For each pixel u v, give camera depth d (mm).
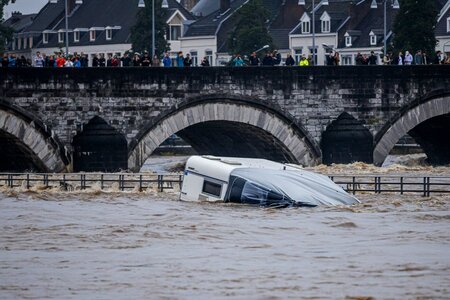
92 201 112375
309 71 165250
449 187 133250
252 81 162625
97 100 154875
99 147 154125
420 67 169875
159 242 86125
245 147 177375
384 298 67375
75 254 80875
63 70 153375
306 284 71312
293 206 104938
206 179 109188
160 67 157500
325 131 166750
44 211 104000
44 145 152875
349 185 130125
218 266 76750
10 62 159375
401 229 92500
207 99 160125
